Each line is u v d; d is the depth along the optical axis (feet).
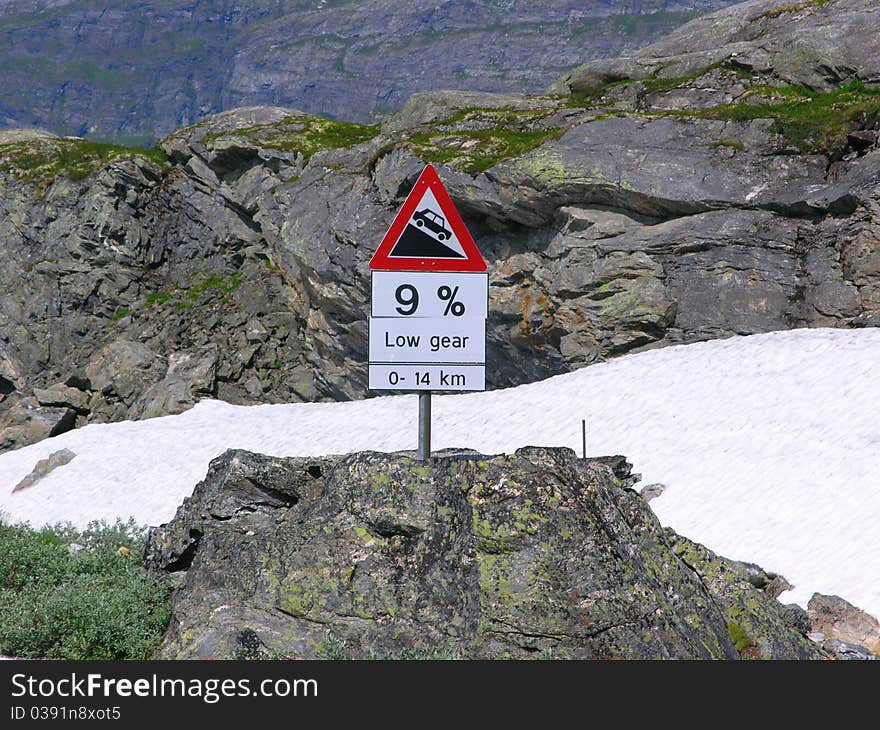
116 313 226.17
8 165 242.99
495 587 40.81
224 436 160.86
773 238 143.33
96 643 46.78
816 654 46.03
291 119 227.20
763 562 81.30
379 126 215.72
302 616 43.39
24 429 199.00
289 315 204.85
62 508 145.69
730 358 130.41
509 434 129.29
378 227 167.73
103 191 230.07
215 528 50.26
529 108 179.83
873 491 88.33
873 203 135.95
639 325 148.15
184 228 233.14
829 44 160.56
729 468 101.35
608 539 41.55
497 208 156.46
